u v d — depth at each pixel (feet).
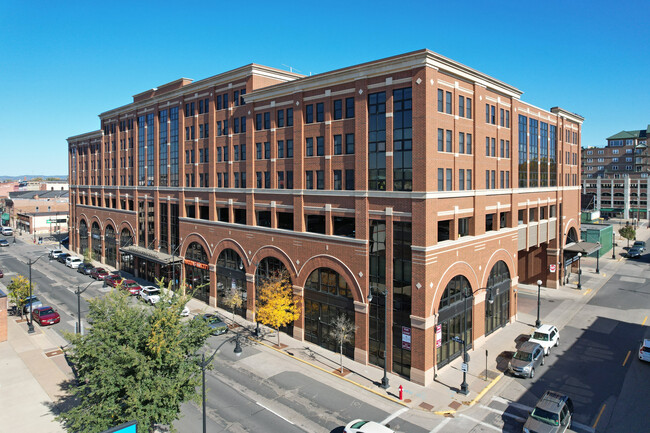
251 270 141.08
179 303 72.23
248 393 92.17
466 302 106.52
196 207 167.32
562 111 174.91
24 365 106.52
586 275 206.59
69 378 99.30
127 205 215.10
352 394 92.38
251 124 139.85
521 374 98.94
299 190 123.34
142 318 70.18
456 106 106.32
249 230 141.38
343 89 112.57
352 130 110.83
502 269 133.59
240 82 146.61
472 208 114.62
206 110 162.30
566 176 185.88
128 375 63.87
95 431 59.62
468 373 102.01
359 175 107.65
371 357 107.34
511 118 133.59
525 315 146.10
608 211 454.81
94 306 71.31
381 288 104.63
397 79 100.22
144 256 180.55
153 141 194.49
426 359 96.17
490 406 87.25
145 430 59.67
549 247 179.22
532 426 74.13
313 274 121.49
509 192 133.28
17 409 85.10
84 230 263.90
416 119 96.78
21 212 401.70
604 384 95.96
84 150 263.90
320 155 119.34
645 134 482.69
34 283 188.55
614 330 131.34
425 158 95.30
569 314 146.92
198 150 166.09
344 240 111.24
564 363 107.55
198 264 165.78
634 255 248.73
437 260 99.40
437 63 97.66
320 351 116.26
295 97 123.65
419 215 96.17
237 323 138.51
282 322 116.88
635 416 82.43
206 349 116.57
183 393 66.49
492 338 124.77
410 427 79.56
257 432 77.00
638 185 427.74
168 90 184.03
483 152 118.32
